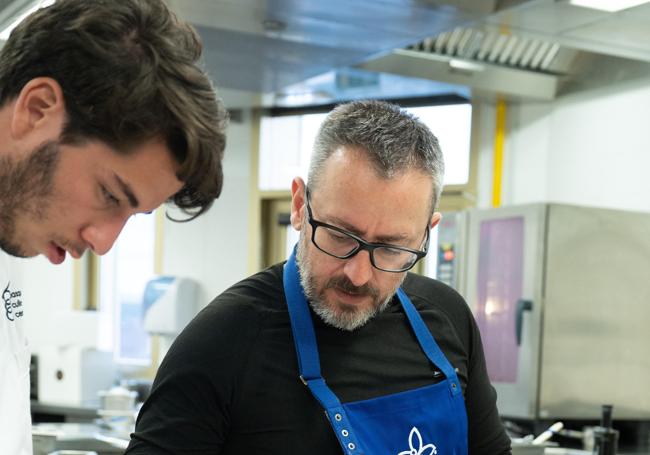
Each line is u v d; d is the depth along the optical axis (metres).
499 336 3.56
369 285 1.42
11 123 0.98
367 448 1.40
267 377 1.41
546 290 3.37
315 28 3.01
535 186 4.20
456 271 3.83
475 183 4.41
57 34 0.96
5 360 1.37
